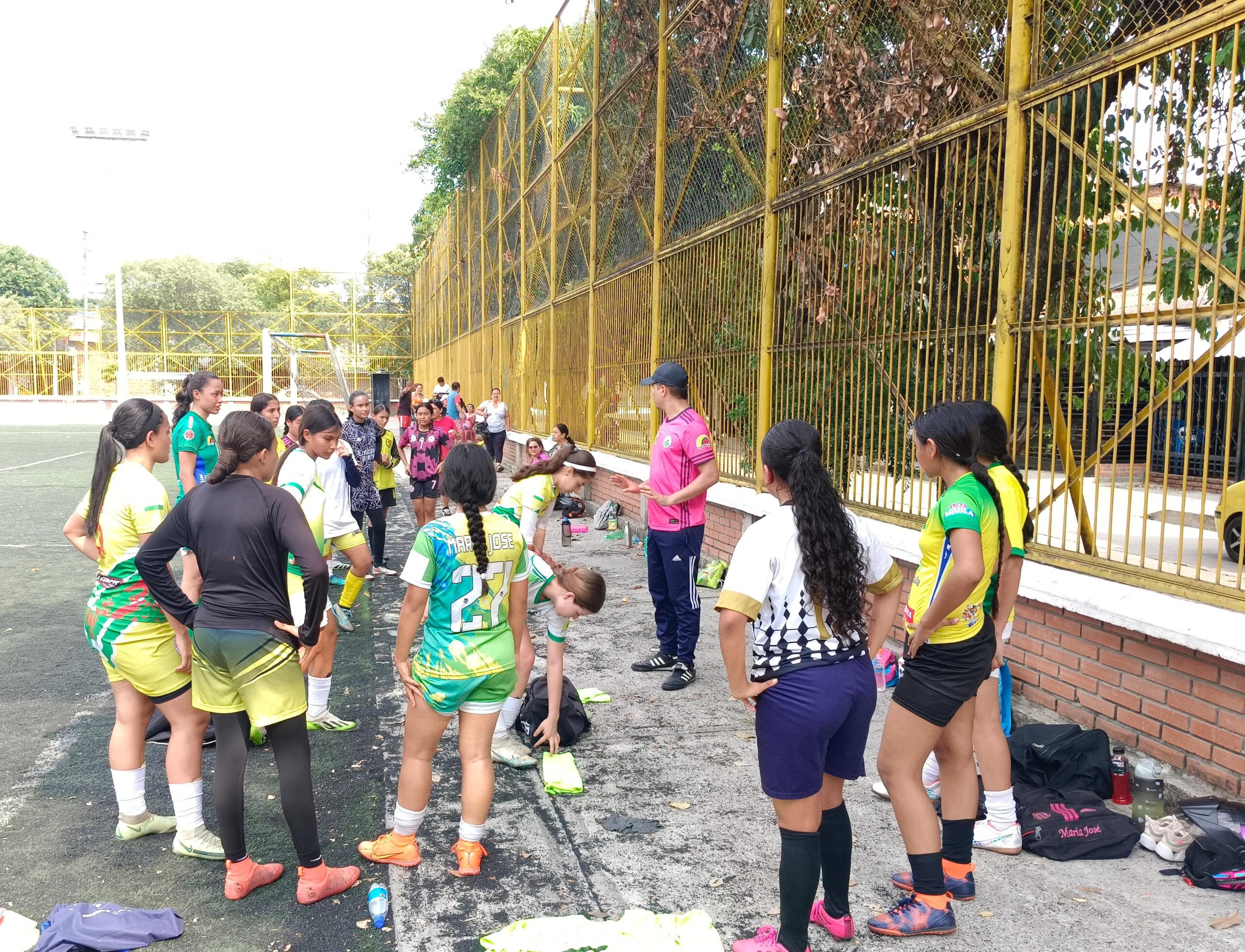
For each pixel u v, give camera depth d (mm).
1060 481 4441
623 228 11219
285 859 3488
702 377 8578
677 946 2754
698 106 8375
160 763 4469
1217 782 3451
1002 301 4441
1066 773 3744
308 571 3047
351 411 8703
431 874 3332
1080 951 2775
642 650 6301
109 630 3316
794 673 2533
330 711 5145
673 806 3887
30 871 3385
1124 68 3816
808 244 6512
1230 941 2818
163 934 2906
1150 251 3871
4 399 44406
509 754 4336
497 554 3189
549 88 15188
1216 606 3449
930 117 5098
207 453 7262
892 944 2826
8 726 4930
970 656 2824
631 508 10766
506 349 19719
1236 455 4648
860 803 3902
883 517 5617
